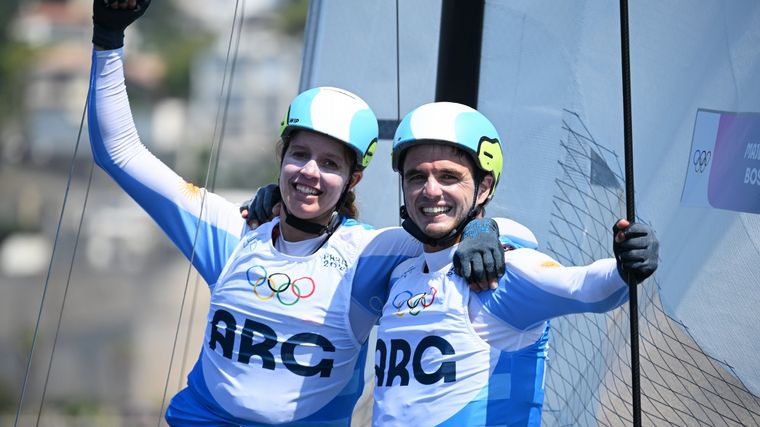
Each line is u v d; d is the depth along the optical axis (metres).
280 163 8.32
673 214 9.38
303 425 8.12
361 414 9.93
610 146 9.34
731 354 9.54
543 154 9.42
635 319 6.79
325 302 8.05
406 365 7.52
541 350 7.60
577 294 7.07
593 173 9.34
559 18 9.37
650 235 6.76
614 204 9.34
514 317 7.38
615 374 9.39
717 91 9.40
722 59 9.39
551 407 9.32
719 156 9.45
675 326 9.48
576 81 9.36
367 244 8.16
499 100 9.45
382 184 10.00
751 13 9.39
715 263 9.52
